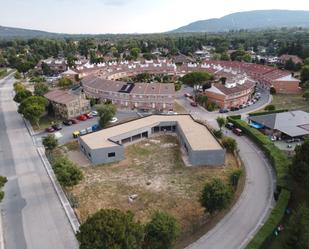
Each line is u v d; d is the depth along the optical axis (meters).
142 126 80.00
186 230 44.69
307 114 87.50
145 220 47.44
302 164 49.72
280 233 42.91
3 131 87.44
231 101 108.31
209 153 64.25
